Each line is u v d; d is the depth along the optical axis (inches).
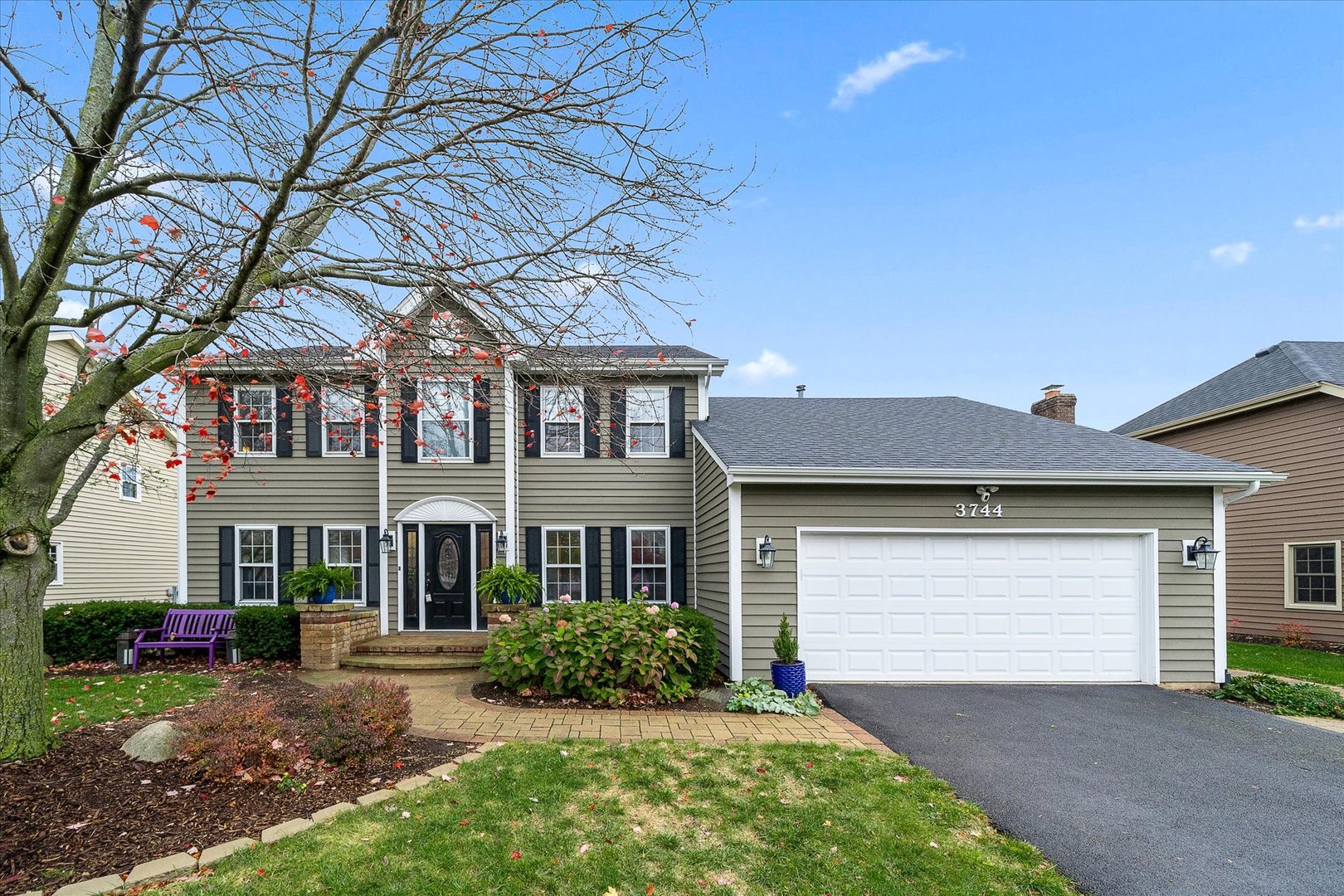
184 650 420.8
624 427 441.1
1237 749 254.7
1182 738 268.4
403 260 195.9
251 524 470.9
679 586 485.1
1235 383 633.6
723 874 154.3
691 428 494.9
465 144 190.7
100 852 145.2
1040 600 371.2
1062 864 165.6
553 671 302.8
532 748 222.4
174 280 171.9
